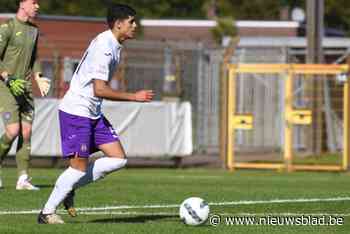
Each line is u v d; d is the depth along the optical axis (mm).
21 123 34094
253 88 70875
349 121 56938
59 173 49125
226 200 31250
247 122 57812
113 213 26922
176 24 113625
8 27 32969
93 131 23594
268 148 70312
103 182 40781
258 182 43750
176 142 58750
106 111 56938
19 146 34250
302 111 57375
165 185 38781
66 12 135750
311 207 29281
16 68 33312
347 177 50750
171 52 67062
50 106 56250
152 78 69000
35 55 33812
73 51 70125
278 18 151875
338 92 65500
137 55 67938
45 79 32969
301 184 42656
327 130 65000
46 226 22969
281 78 69625
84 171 23484
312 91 63062
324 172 57000
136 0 145375
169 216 26203
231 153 57875
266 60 70688
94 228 22719
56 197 23531
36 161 62219
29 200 30078
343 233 23219
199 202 23656
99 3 138000
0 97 33406
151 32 113625
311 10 64375
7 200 30031
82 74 23156
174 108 58719
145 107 57906
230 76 57906
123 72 65688
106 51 22734
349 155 56906
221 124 58812
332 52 71938
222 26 109875
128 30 22969
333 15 145750
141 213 27016
